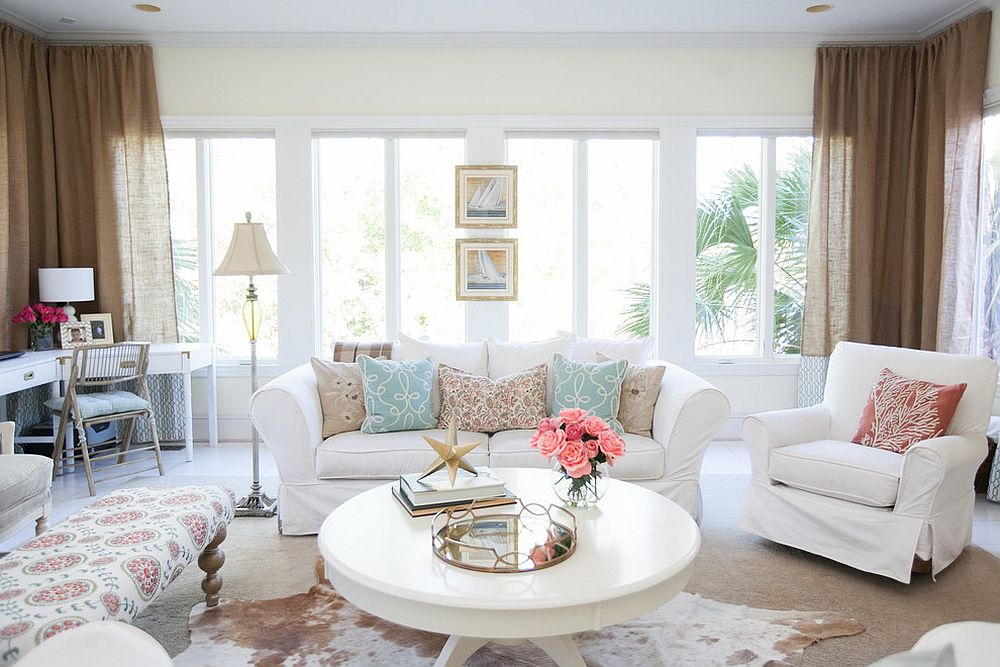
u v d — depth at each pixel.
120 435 5.07
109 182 4.91
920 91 4.88
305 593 2.73
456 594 1.67
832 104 5.01
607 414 3.47
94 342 4.75
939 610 2.59
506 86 5.06
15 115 4.57
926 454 2.67
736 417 5.30
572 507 2.31
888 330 5.11
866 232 4.99
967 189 4.45
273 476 4.32
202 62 5.00
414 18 4.62
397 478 3.29
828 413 3.51
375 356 3.94
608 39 4.95
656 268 5.24
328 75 5.03
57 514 3.65
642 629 2.44
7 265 4.52
